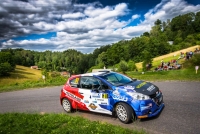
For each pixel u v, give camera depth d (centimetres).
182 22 14250
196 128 487
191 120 542
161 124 541
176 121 548
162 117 594
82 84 741
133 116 576
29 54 17412
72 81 796
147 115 558
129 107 576
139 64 6481
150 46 8525
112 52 9206
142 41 9175
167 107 688
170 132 483
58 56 18325
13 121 688
